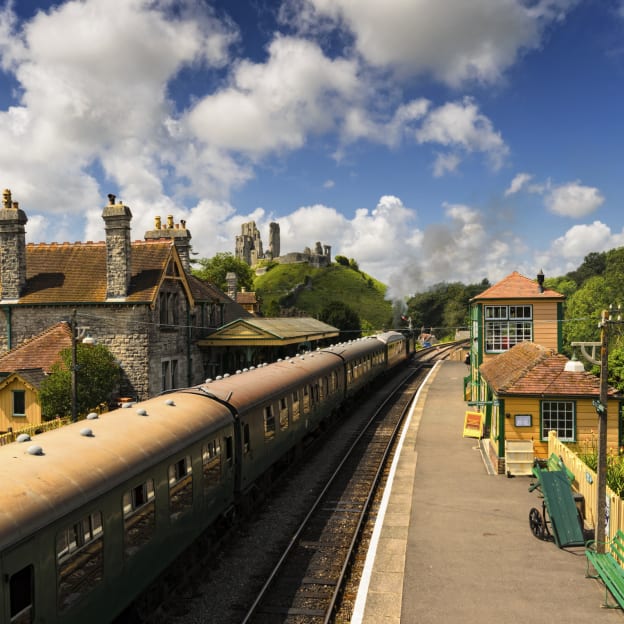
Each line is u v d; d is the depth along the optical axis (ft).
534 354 64.44
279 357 135.44
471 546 41.09
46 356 83.46
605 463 37.27
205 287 126.62
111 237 88.94
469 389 107.24
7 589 20.72
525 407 58.75
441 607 32.68
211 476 40.27
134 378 88.84
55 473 25.16
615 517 37.81
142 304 88.07
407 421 87.20
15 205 93.20
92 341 64.03
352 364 103.40
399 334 179.01
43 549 22.68
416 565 38.09
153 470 31.65
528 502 50.21
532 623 30.96
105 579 26.89
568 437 58.39
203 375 110.22
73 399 63.98
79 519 24.97
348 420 96.94
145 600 32.68
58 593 23.52
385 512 47.93
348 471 65.16
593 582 35.63
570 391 57.57
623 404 64.08
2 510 21.45
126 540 28.73
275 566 39.93
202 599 35.55
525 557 39.22
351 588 37.06
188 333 103.55
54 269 96.27
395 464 62.80
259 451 51.29
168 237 122.01
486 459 64.95
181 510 35.27
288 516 50.39
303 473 64.44
